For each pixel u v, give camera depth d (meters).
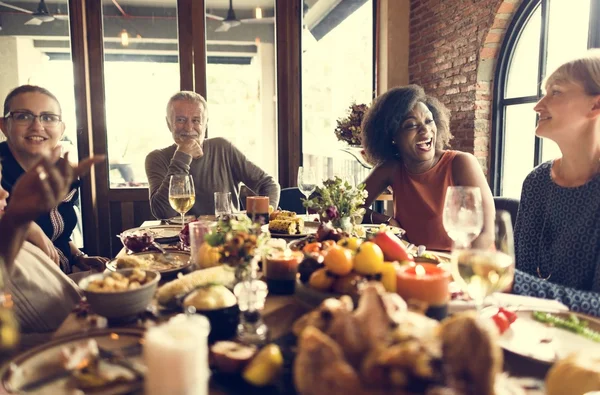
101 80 3.76
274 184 2.80
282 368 0.64
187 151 2.57
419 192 1.94
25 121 1.80
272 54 4.12
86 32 3.69
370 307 0.53
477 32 3.37
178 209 1.85
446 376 0.45
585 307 0.97
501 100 3.43
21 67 3.71
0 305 0.65
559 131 1.30
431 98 2.04
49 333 0.96
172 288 0.93
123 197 3.87
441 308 0.77
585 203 1.28
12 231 0.87
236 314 0.79
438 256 1.35
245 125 4.16
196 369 0.55
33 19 3.66
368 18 4.42
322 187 1.63
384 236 1.02
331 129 4.32
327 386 0.46
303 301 0.89
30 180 0.85
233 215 1.75
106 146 3.83
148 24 3.83
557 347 0.74
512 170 3.43
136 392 0.59
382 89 4.40
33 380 0.61
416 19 4.18
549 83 1.34
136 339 0.74
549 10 2.98
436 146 2.07
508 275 0.81
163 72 3.91
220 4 3.97
